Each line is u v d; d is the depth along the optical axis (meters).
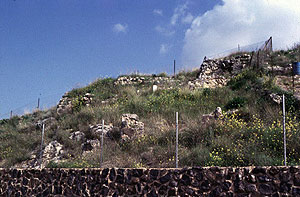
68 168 11.59
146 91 23.62
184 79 26.78
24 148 17.50
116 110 19.34
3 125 26.36
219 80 23.67
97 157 13.34
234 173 7.86
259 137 11.64
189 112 17.17
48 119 22.56
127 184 9.59
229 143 11.52
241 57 26.27
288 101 14.50
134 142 14.02
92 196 10.26
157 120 16.58
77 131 17.77
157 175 9.10
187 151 11.97
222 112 15.84
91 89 26.09
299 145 10.30
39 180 12.25
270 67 21.98
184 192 8.46
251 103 16.23
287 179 7.15
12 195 12.98
